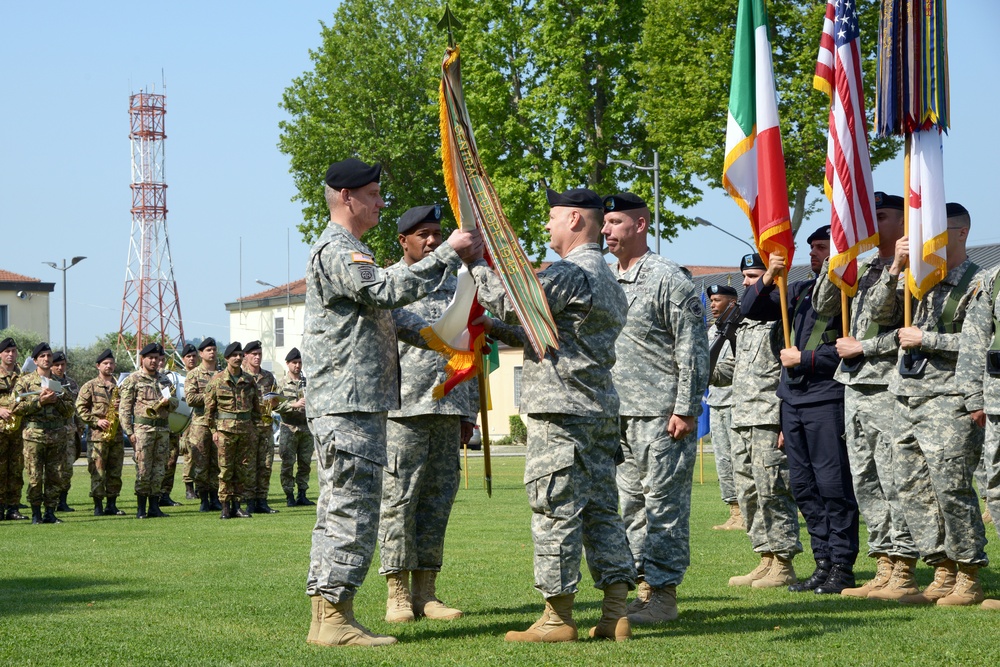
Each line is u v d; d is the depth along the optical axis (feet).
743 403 29.68
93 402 57.62
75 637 22.09
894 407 26.37
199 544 41.09
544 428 21.07
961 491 25.05
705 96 103.14
